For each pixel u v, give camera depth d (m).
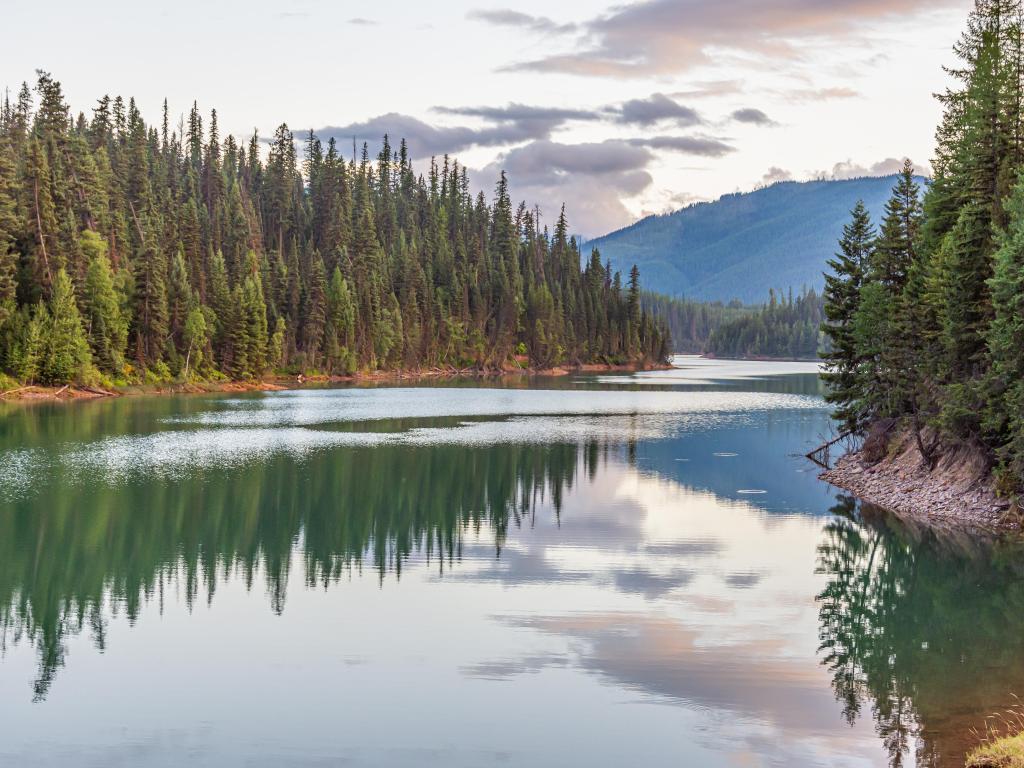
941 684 18.73
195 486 42.75
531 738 16.28
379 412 84.12
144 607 24.39
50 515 36.09
